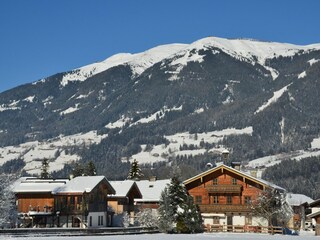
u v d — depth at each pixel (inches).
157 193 4867.1
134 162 6771.7
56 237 2967.5
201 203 4242.1
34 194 3993.6
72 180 3882.9
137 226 3841.0
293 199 5206.7
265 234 3656.5
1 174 3440.0
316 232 3663.9
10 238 2780.5
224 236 3255.4
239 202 4148.6
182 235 3321.9
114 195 4293.8
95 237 3026.6
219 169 4237.2
